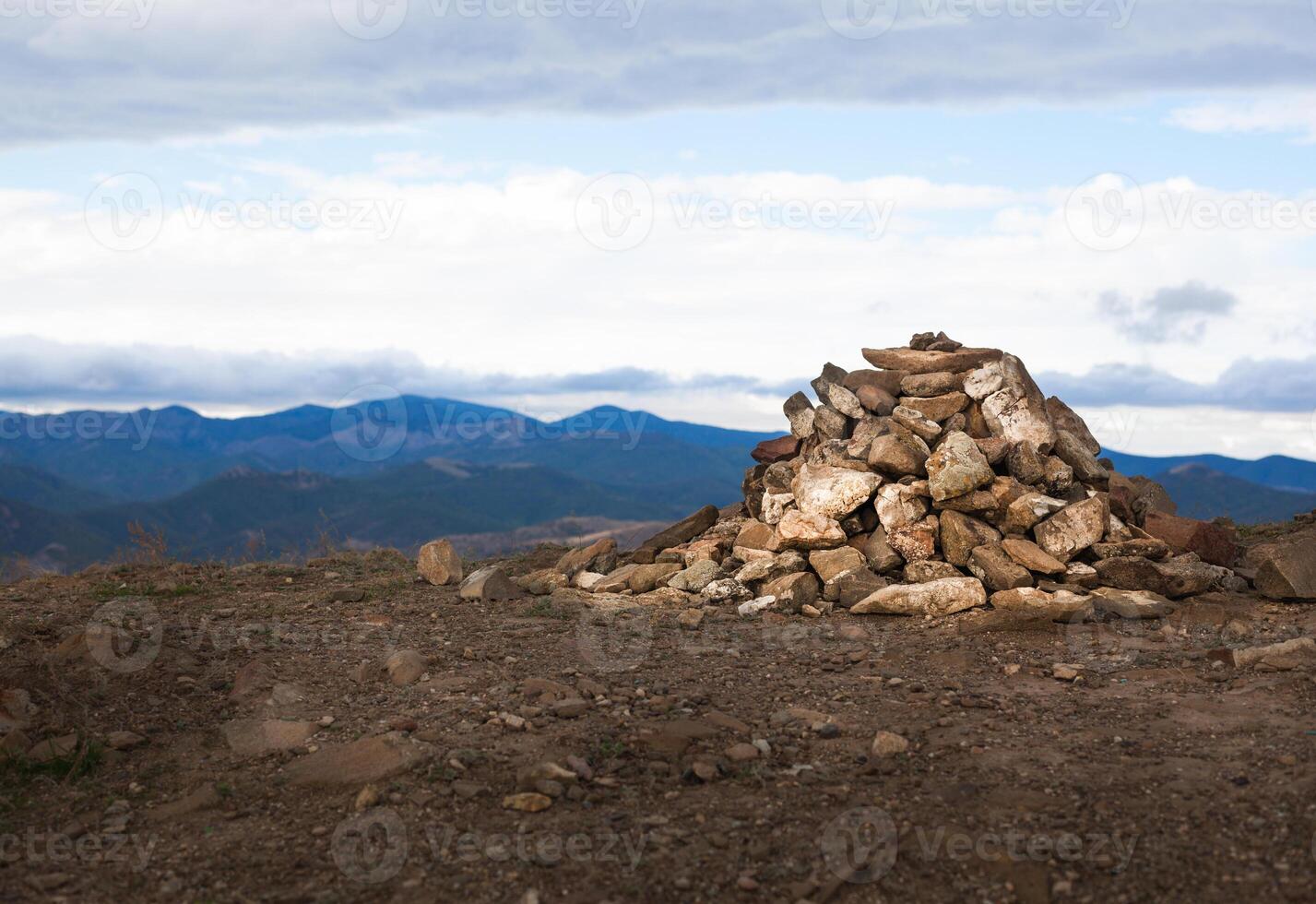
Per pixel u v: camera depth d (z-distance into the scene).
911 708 5.73
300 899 3.68
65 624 7.51
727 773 4.73
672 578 9.46
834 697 5.97
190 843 4.19
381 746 5.03
